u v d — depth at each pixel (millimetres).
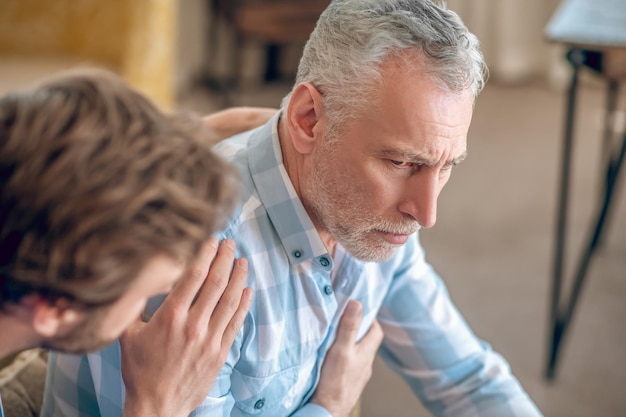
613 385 2203
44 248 547
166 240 563
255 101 3842
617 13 2074
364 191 911
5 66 2467
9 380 1049
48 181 534
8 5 2537
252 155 983
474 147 3547
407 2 875
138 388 849
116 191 537
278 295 975
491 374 1198
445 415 1229
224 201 611
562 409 2111
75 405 1003
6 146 546
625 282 2654
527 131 3697
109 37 2543
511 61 4219
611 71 1942
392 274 1119
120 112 568
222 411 957
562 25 1994
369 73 863
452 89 856
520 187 3230
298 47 4098
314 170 937
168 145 572
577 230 2926
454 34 858
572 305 2176
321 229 1006
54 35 2568
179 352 843
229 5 3656
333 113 899
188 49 3904
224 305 869
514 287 2625
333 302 1034
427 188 897
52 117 550
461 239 2887
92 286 559
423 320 1183
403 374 1250
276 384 1018
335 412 1096
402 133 860
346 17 888
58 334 618
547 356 2217
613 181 2361
